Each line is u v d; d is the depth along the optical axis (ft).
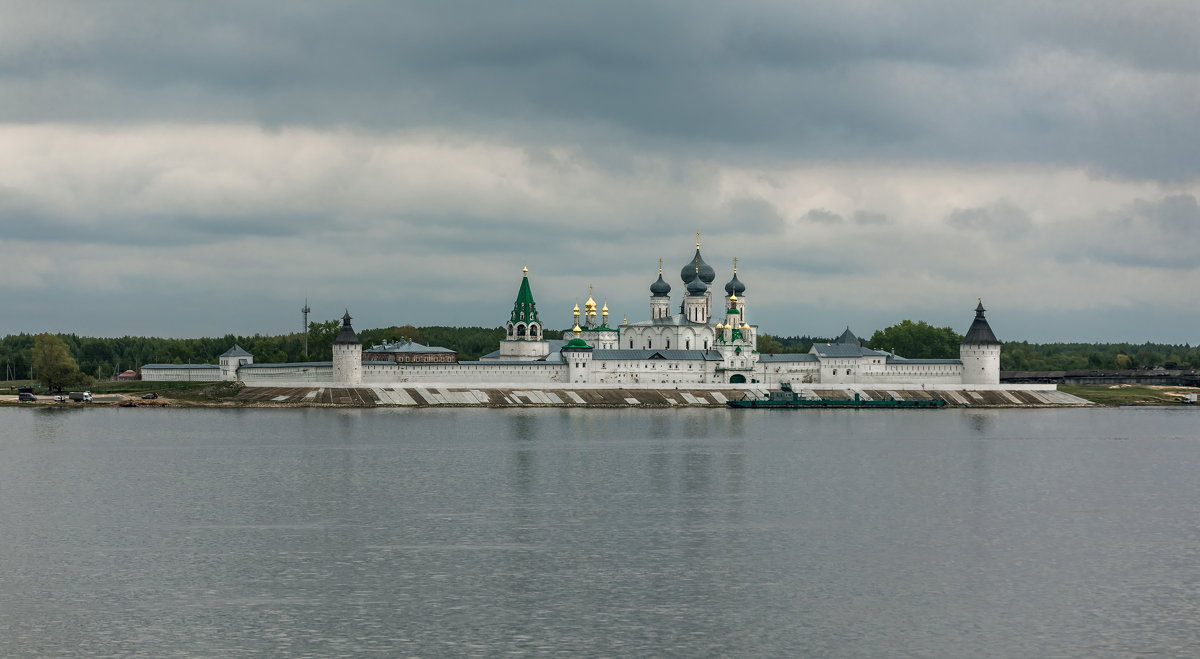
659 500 539.29
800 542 448.65
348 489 568.41
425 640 327.67
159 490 565.94
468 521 486.38
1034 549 440.45
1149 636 333.42
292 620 344.49
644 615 351.25
